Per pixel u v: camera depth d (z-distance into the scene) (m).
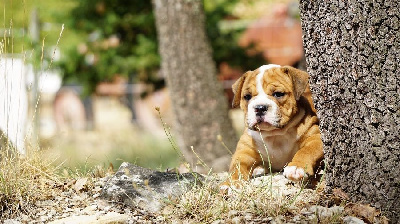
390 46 6.93
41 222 7.46
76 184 8.43
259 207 7.30
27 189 8.09
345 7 7.09
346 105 7.24
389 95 6.97
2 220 7.57
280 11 23.62
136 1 19.80
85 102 24.62
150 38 19.89
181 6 15.80
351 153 7.29
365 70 7.04
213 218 7.28
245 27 20.84
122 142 20.34
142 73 20.66
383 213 7.09
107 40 20.23
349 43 7.11
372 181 7.15
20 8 18.16
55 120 24.69
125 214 7.55
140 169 8.38
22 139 9.23
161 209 7.64
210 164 15.31
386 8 6.91
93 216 7.43
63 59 19.73
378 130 7.05
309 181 8.16
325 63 7.35
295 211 7.23
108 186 8.02
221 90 16.03
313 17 7.38
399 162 7.00
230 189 7.82
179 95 15.84
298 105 8.48
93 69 20.36
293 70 8.37
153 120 23.81
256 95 8.41
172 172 9.07
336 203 7.35
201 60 15.86
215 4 20.22
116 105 29.31
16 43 17.75
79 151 17.33
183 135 15.81
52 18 19.94
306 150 8.05
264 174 8.63
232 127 15.96
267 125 8.20
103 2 19.75
